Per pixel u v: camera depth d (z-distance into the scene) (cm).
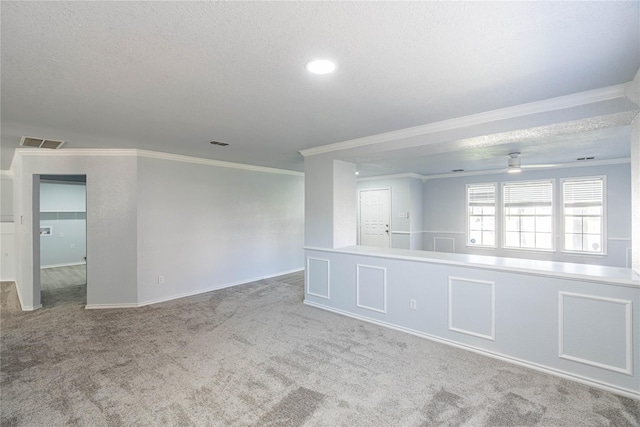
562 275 261
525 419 208
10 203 656
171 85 223
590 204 586
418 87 231
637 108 228
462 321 316
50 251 789
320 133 362
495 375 263
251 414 214
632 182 254
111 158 452
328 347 318
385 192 800
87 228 448
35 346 322
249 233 608
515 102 264
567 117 254
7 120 302
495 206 696
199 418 210
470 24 153
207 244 541
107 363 285
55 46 170
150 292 471
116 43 168
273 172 653
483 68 201
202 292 530
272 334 352
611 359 241
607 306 243
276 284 587
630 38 166
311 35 162
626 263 550
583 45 173
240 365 281
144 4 136
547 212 633
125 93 237
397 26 154
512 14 144
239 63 192
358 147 394
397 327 364
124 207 455
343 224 445
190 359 293
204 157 518
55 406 223
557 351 264
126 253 456
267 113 287
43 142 395
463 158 535
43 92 233
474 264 307
